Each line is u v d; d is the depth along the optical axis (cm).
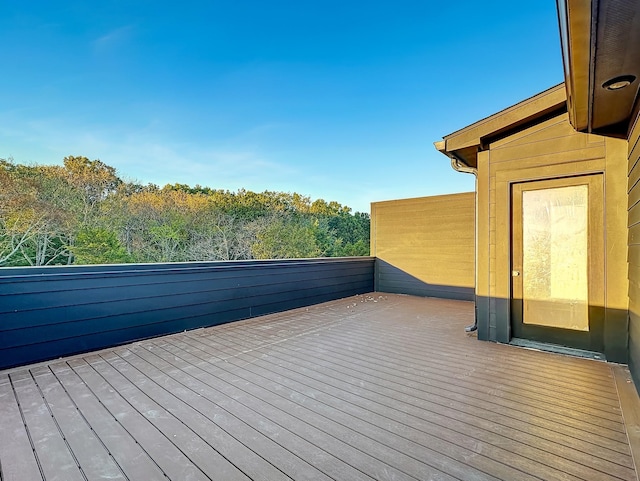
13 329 310
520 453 169
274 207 1958
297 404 228
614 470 155
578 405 223
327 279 679
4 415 215
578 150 326
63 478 153
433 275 721
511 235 373
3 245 1119
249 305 527
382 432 191
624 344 300
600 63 191
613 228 306
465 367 299
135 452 173
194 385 263
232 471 157
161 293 422
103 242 1299
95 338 362
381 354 340
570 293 340
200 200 1692
